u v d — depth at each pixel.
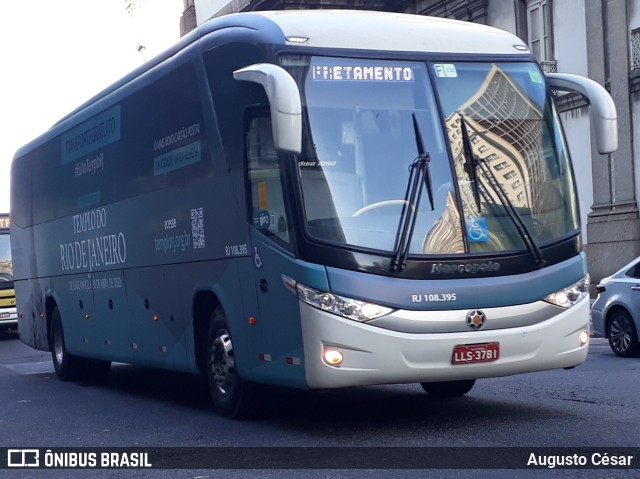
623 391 10.87
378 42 8.84
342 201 8.31
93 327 13.52
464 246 8.41
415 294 8.20
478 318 8.34
